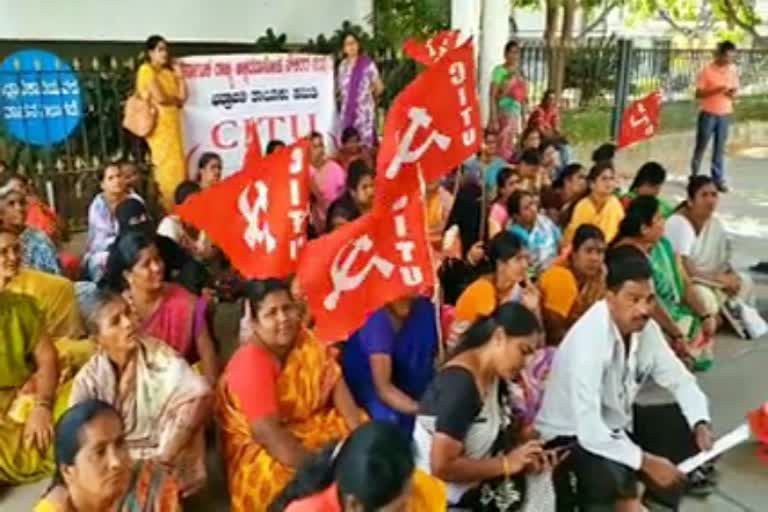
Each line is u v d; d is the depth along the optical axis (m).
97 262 5.29
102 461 2.33
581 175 6.45
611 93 13.08
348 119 8.88
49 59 7.24
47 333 3.78
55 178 7.59
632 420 3.49
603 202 5.66
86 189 7.80
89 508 2.39
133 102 7.38
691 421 3.38
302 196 3.13
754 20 19.61
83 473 2.33
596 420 3.06
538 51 12.27
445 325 4.14
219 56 8.01
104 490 2.35
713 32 22.89
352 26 10.19
